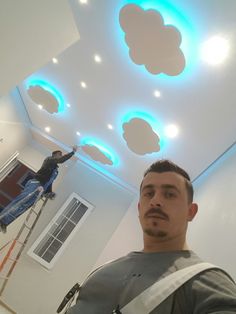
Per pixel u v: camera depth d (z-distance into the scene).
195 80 2.96
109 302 0.94
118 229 5.34
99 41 3.37
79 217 5.89
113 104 4.21
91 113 4.73
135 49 2.93
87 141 5.48
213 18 2.36
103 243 5.66
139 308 0.83
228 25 2.35
